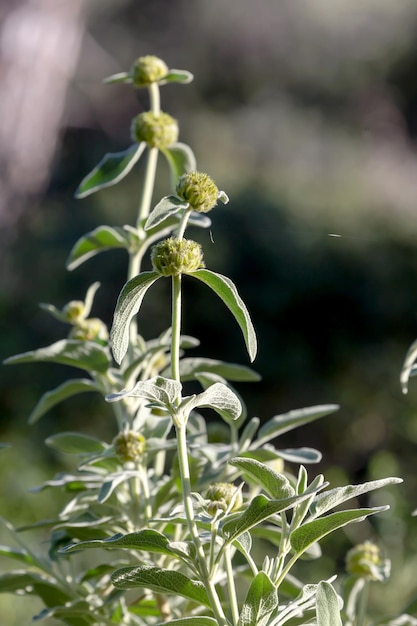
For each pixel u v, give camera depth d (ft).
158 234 6.95
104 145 54.65
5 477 23.41
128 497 6.27
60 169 50.19
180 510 5.27
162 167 44.55
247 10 63.77
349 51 66.69
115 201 42.55
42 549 20.42
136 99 58.29
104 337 7.32
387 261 37.24
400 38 67.67
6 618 16.78
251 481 5.57
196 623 4.54
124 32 61.16
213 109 63.00
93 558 17.10
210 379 6.09
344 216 41.04
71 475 6.38
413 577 16.78
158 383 4.30
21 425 30.78
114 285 37.47
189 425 6.62
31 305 36.32
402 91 68.64
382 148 65.51
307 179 53.21
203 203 4.66
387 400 32.73
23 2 38.81
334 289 36.06
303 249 37.45
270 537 6.34
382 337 35.53
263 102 63.93
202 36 62.90
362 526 19.48
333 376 34.63
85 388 6.89
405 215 43.91
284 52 64.90
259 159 58.29
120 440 5.92
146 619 6.69
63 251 38.17
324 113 66.18
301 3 65.16
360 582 6.79
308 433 32.89
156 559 6.02
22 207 39.17
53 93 39.93
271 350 35.04
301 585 6.38
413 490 25.13
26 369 33.17
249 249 37.09
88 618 6.17
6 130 38.68
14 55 38.70
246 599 4.44
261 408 34.30
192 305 34.99
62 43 39.96
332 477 27.27
